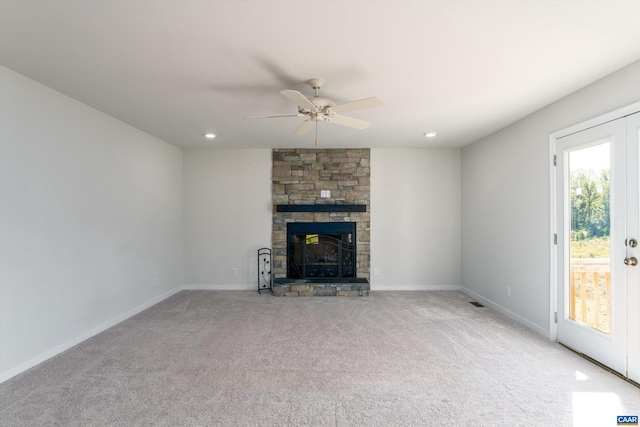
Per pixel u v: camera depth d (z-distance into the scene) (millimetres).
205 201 5340
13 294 2480
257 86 2697
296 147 5211
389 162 5324
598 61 2271
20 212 2537
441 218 5332
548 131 3193
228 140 4730
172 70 2408
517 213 3727
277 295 4934
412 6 1655
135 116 3572
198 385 2334
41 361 2695
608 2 1623
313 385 2336
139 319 3824
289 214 5305
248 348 2979
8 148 2445
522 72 2443
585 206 2793
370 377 2449
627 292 2391
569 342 2957
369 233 5320
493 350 2930
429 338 3219
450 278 5348
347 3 1631
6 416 1972
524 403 2113
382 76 2506
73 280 3062
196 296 4895
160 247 4660
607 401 2129
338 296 4906
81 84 2688
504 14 1725
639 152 2293
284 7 1662
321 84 2596
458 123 3828
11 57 2225
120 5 1643
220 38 1968
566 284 3004
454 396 2195
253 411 2029
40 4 1631
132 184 3998
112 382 2371
